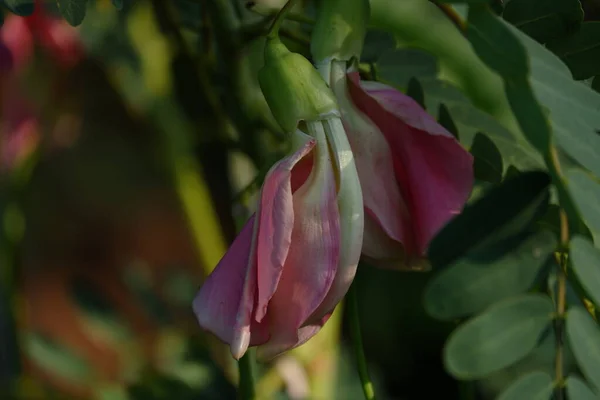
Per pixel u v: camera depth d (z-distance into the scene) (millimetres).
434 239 495
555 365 488
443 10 483
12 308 702
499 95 594
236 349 458
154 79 657
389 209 491
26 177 702
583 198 471
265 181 466
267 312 469
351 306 522
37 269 1400
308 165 479
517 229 493
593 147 474
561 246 487
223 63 586
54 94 698
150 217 1464
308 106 480
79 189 1441
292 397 610
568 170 475
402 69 550
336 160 478
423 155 490
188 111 610
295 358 612
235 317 465
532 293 490
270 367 613
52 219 1449
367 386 522
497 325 483
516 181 498
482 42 473
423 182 490
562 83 477
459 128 528
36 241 1415
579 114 475
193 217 654
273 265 459
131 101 667
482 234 495
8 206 699
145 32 654
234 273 469
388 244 493
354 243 475
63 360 713
